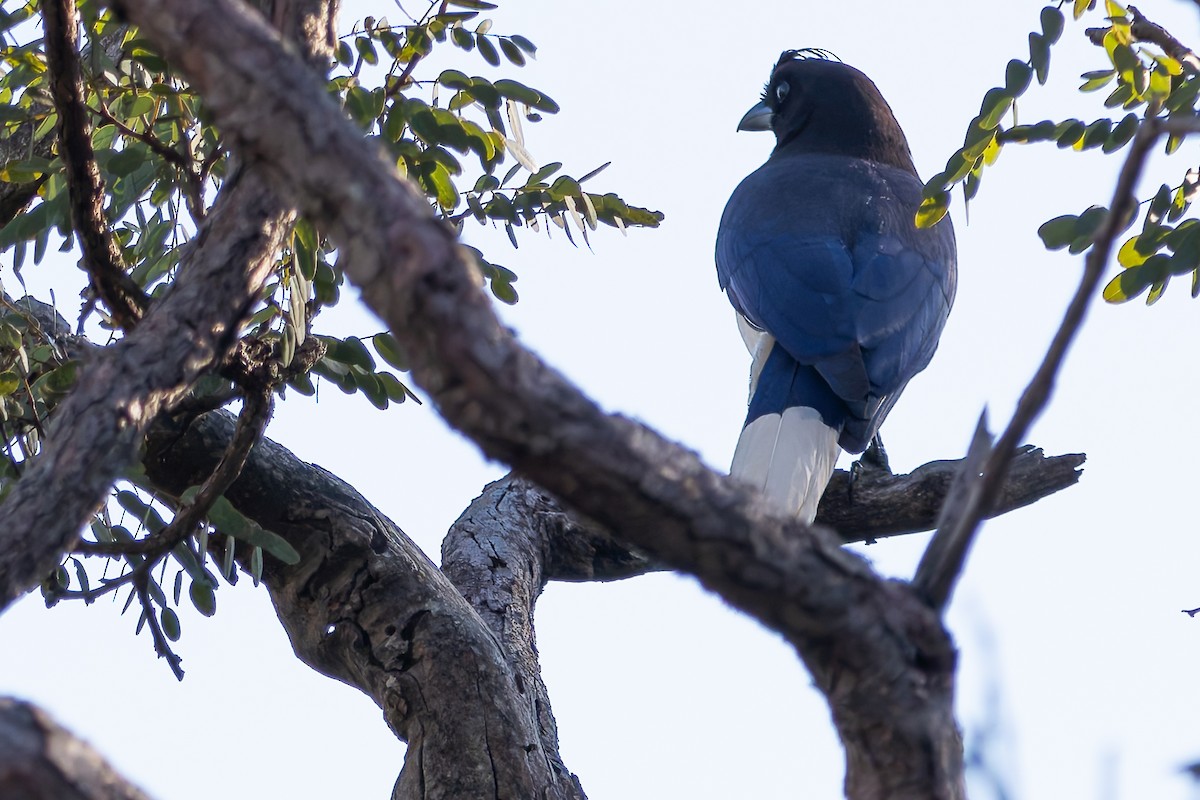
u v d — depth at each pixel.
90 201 6.54
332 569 8.60
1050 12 7.70
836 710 3.75
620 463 3.31
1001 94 7.75
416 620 8.56
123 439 5.00
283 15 5.38
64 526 4.84
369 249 3.25
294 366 7.34
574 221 7.80
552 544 10.30
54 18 6.03
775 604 3.59
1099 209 7.81
